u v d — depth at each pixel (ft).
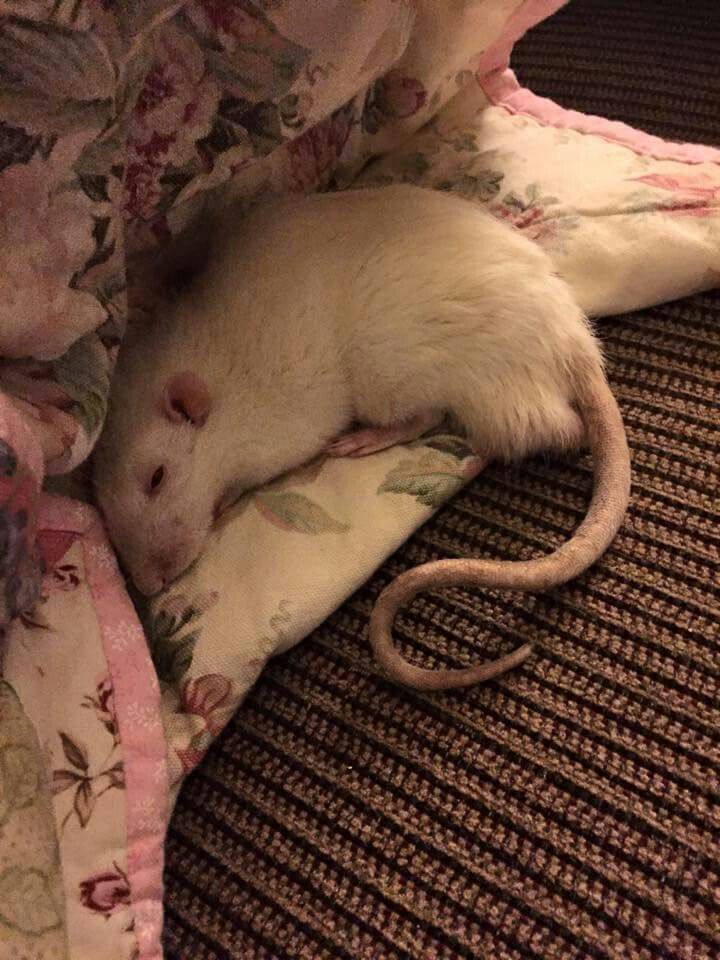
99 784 0.77
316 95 0.86
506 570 0.86
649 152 1.13
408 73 1.07
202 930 0.81
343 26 0.83
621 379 1.05
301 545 0.92
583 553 0.88
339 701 0.89
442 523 0.98
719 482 0.96
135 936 0.74
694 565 0.91
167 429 0.93
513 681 0.88
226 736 0.89
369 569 0.92
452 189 1.14
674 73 1.33
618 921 0.77
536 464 1.01
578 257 1.07
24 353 0.73
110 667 0.81
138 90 0.74
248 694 0.91
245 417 0.96
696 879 0.77
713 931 0.75
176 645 0.88
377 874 0.81
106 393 0.79
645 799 0.81
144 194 0.81
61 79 0.66
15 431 0.69
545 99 1.23
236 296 0.96
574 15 1.41
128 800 0.78
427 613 0.93
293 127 0.86
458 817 0.83
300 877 0.82
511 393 0.96
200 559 0.93
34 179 0.68
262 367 0.96
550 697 0.87
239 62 0.79
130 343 0.98
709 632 0.88
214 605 0.89
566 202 1.10
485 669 0.86
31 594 0.76
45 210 0.69
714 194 1.07
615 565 0.93
